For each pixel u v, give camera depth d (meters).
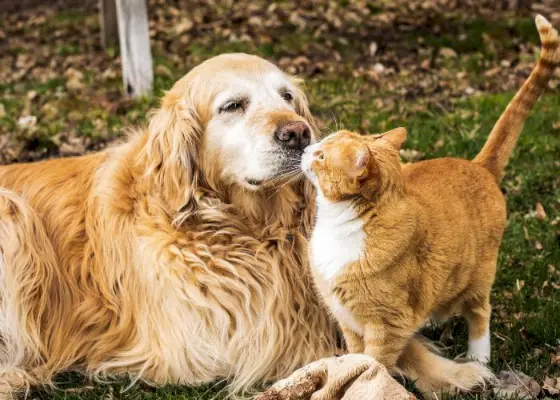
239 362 1.80
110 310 1.83
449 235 1.65
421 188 1.68
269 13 4.00
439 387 1.70
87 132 2.57
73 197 1.89
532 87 1.74
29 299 1.82
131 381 1.79
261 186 1.78
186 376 1.79
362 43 3.41
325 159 1.62
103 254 1.84
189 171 1.81
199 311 1.79
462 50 3.27
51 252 1.85
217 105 1.80
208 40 3.62
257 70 1.82
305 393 1.61
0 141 2.55
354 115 2.59
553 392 1.68
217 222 1.82
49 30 4.15
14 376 1.79
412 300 1.64
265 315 1.80
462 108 2.62
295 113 1.78
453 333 1.84
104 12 3.61
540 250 2.01
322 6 4.04
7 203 1.86
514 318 1.84
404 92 2.75
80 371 1.82
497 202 1.72
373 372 1.58
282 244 1.83
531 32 3.42
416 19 3.71
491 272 1.72
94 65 3.39
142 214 1.82
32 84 3.18
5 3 4.79
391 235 1.60
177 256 1.79
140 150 1.87
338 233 1.62
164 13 4.14
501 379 1.70
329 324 1.83
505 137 1.76
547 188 2.21
